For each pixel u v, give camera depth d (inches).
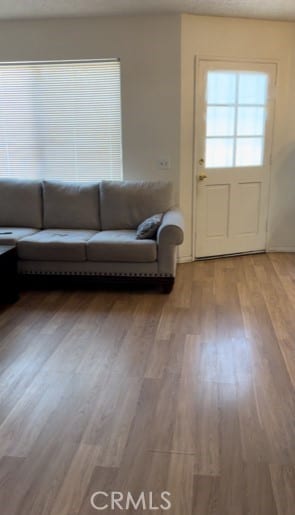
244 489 62.1
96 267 141.4
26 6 142.1
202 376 91.3
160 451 69.6
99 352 102.3
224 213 179.6
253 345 105.2
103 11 148.4
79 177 176.6
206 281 153.6
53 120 171.0
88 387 87.6
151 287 148.9
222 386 87.4
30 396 84.5
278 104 173.5
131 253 137.3
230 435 73.0
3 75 168.1
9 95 170.1
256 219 185.8
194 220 175.3
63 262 142.1
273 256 185.8
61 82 166.2
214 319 120.9
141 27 154.8
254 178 180.1
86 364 96.8
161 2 139.3
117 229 160.4
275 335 110.5
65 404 81.8
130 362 97.4
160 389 86.6
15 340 109.0
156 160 168.1
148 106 162.6
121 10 147.4
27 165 177.8
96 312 127.0
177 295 140.2
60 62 162.7
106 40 157.5
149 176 170.2
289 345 105.0
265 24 162.2
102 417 78.0
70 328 115.9
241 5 143.0
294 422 76.3
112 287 149.3
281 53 167.5
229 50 161.2
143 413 79.0
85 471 65.5
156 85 160.1
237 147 174.1
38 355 101.2
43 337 110.6
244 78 166.6
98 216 162.4
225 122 169.3
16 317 123.6
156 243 137.8
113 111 167.2
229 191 177.8
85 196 161.5
